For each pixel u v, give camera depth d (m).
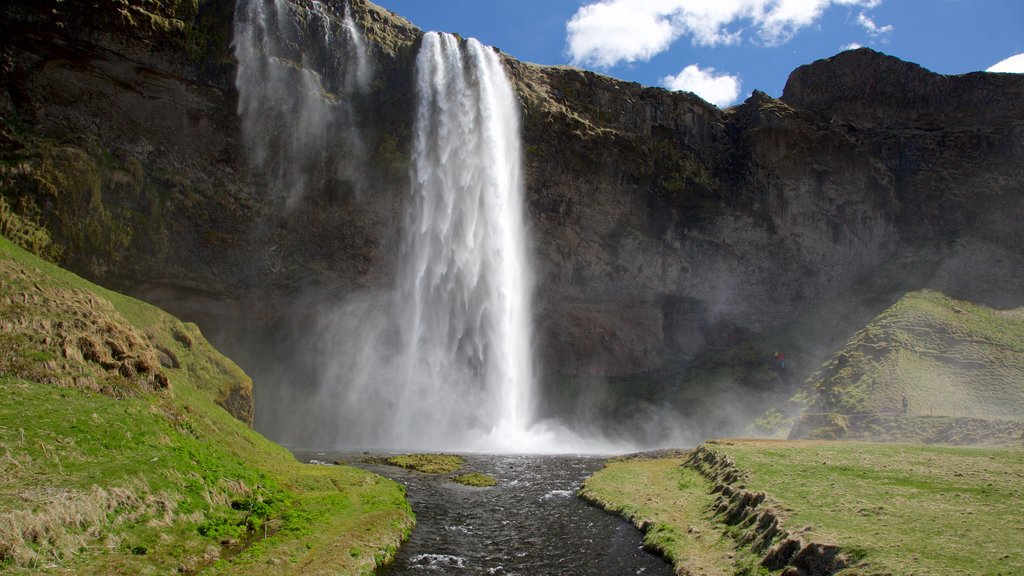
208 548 18.17
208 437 28.52
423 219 63.12
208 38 53.88
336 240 59.47
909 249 79.75
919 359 56.88
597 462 45.84
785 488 23.36
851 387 56.03
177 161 53.38
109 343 28.42
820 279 79.19
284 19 57.56
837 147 82.00
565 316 71.88
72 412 22.14
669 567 20.72
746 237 78.62
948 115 87.69
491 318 66.31
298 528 21.52
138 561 16.11
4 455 17.81
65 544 15.49
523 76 70.69
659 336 76.38
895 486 22.72
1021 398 51.06
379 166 60.91
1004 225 78.00
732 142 81.12
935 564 14.62
